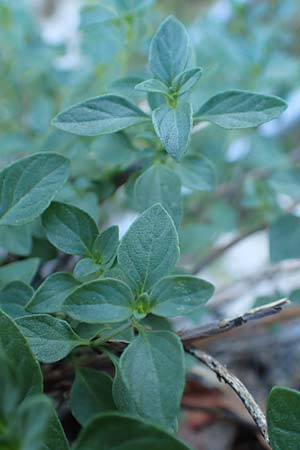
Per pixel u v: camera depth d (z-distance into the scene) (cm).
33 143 24
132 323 16
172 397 15
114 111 17
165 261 16
